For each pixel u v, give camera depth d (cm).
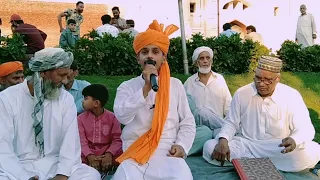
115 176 372
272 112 475
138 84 398
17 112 356
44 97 362
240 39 894
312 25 1312
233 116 491
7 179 336
